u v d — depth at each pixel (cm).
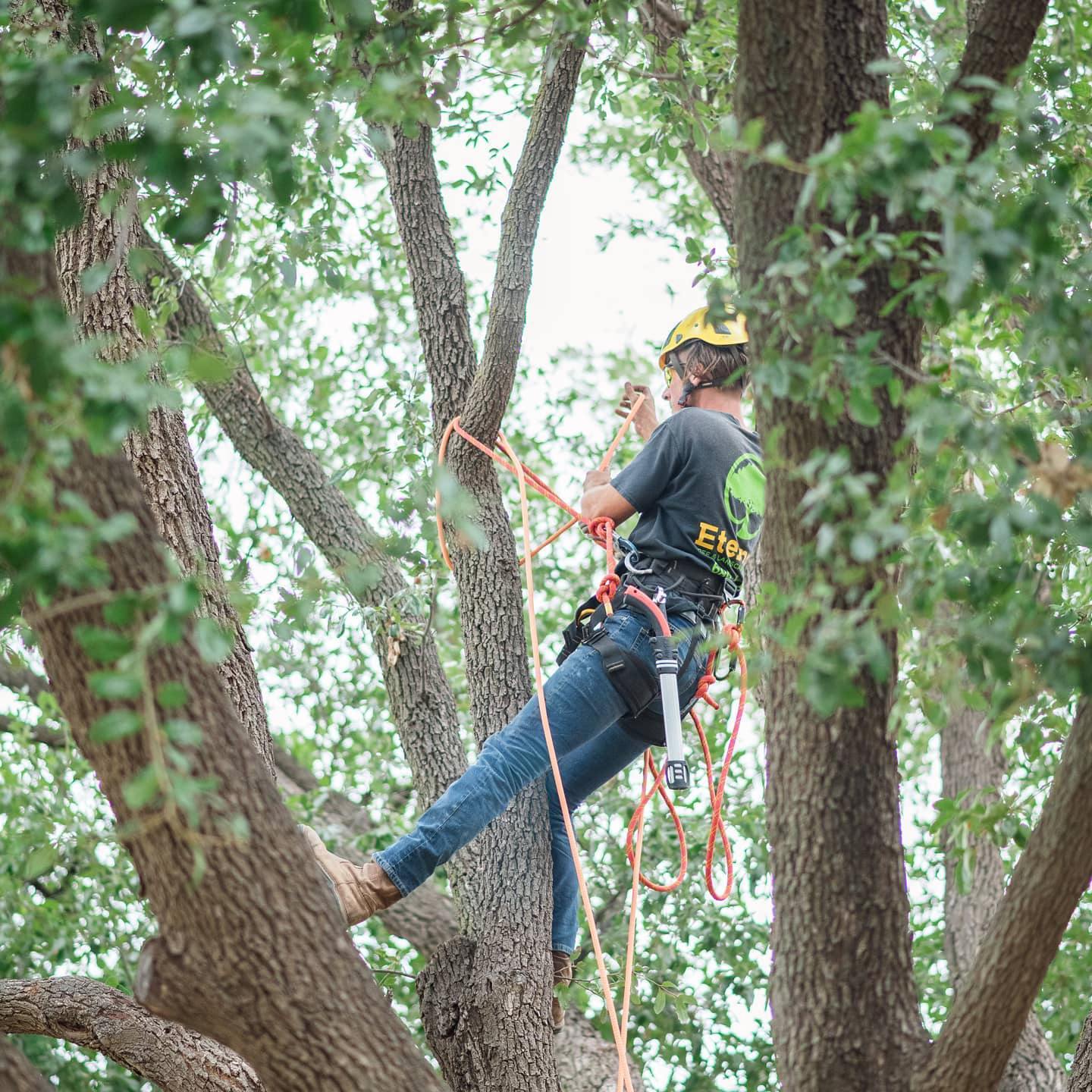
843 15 752
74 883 1825
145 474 1001
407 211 1261
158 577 645
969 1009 712
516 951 1077
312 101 748
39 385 547
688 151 1531
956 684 673
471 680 1155
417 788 1259
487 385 1130
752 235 707
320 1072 670
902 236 641
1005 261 594
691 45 1395
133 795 546
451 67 906
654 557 1028
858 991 729
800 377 667
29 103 652
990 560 679
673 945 1781
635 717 1019
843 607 689
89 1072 1856
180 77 702
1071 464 652
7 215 644
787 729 732
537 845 1111
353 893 930
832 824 723
